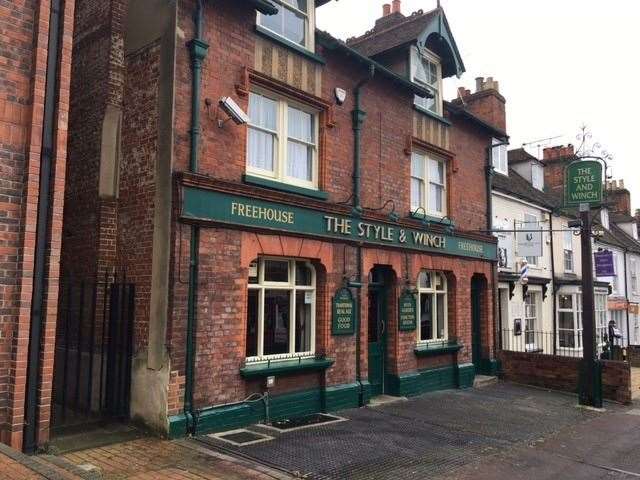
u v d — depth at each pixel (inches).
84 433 288.0
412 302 463.5
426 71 522.6
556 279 762.2
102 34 346.3
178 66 306.5
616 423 400.2
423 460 280.5
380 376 447.8
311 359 372.2
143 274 307.6
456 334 516.1
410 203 477.4
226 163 325.1
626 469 288.0
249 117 350.6
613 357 732.7
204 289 304.7
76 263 342.6
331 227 384.2
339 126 406.9
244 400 323.6
